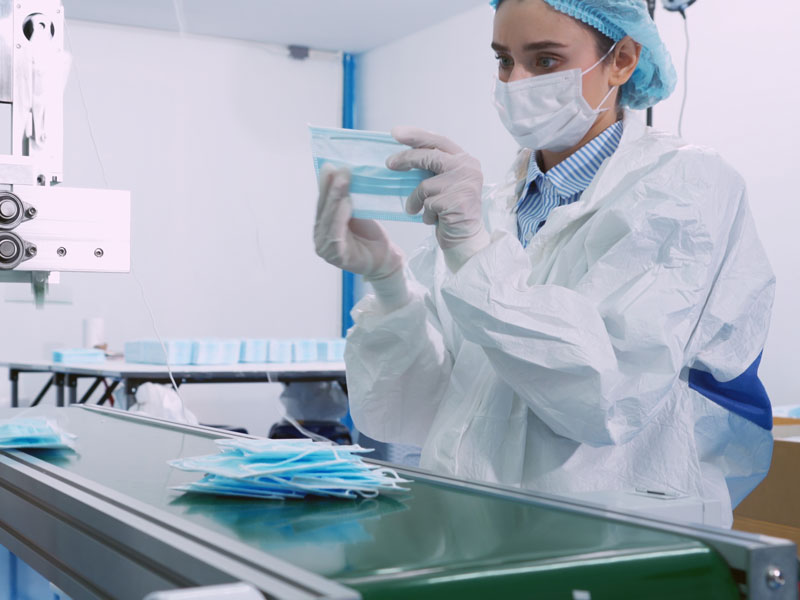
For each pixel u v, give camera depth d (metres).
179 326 6.66
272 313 7.03
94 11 6.13
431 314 1.70
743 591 0.75
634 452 1.45
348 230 1.39
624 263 1.32
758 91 4.09
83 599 0.89
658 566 0.72
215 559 0.68
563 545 0.75
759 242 1.49
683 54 4.45
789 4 3.95
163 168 6.59
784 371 3.95
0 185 1.22
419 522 0.85
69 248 1.27
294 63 7.11
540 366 1.25
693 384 1.49
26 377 6.09
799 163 3.91
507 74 1.53
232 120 6.87
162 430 1.56
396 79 6.98
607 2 1.40
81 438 1.45
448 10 6.21
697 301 1.30
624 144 1.47
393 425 1.67
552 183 1.58
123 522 0.82
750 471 1.60
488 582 0.66
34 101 1.33
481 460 1.47
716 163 1.38
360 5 6.09
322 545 0.75
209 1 5.96
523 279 1.28
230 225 6.86
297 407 5.08
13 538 1.12
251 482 0.95
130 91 6.48
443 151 1.27
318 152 1.25
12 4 1.31
